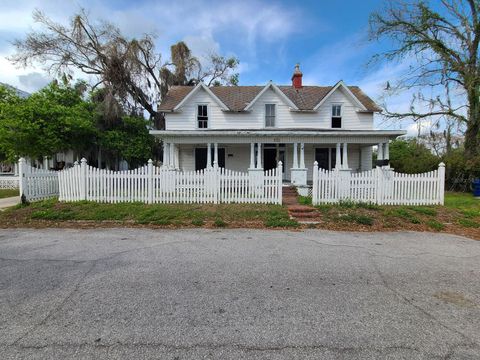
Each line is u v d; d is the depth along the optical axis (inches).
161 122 971.3
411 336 106.7
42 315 119.0
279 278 162.6
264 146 720.3
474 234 281.4
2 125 592.4
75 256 199.6
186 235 267.1
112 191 394.3
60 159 909.8
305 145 717.9
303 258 199.9
